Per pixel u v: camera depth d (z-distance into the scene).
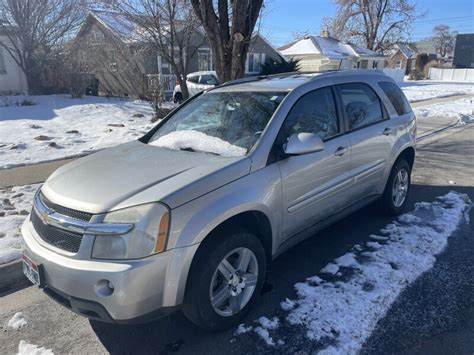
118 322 2.46
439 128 11.73
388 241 4.28
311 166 3.47
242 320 3.02
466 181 6.54
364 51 42.91
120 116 13.74
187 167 2.94
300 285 3.46
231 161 2.98
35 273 2.67
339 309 3.10
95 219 2.49
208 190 2.71
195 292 2.67
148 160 3.18
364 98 4.43
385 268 3.68
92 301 2.44
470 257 3.90
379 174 4.51
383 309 3.10
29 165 7.08
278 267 3.81
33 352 2.76
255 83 4.07
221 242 2.75
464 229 4.57
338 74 4.21
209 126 3.72
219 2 6.72
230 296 2.91
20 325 3.06
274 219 3.16
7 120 12.27
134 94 19.72
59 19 20.53
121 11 14.52
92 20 21.05
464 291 3.33
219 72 6.98
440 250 4.05
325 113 3.84
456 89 30.30
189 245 2.55
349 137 3.98
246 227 3.20
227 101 3.85
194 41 19.72
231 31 6.63
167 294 2.54
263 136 3.20
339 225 4.76
